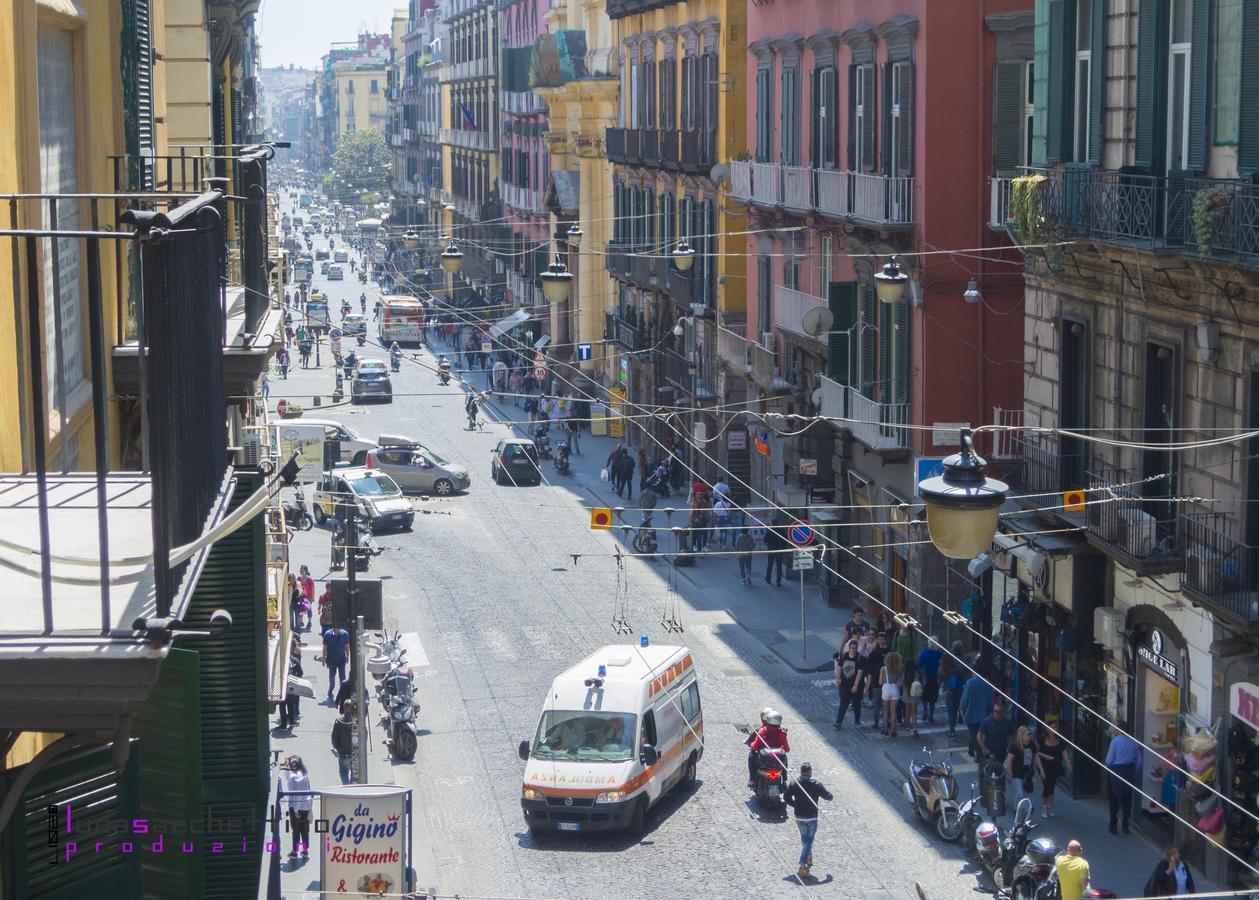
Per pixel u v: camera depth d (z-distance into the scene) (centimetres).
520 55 15725
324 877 3206
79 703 920
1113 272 4316
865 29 6241
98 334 936
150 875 1859
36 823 1334
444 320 17150
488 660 6028
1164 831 4125
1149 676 4272
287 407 8281
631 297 11312
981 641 5266
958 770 4725
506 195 16575
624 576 7375
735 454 8475
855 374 6419
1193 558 3766
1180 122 3931
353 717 4694
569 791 4206
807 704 5466
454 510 8956
